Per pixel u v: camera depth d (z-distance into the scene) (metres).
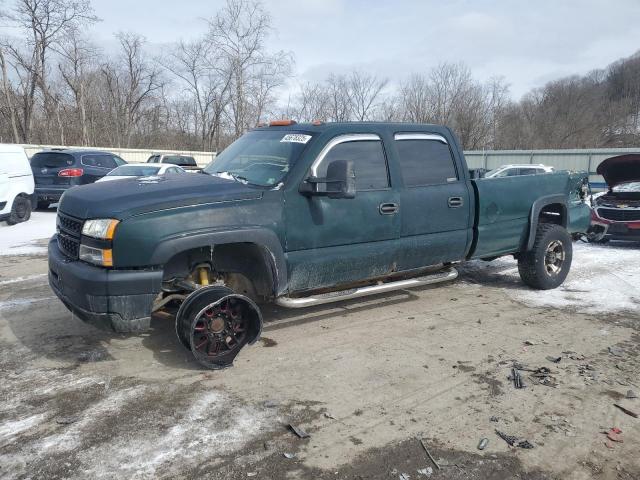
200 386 4.02
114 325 3.97
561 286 7.14
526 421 3.58
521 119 53.81
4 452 3.14
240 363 4.45
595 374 4.30
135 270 3.94
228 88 35.41
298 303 4.77
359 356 4.62
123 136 41.72
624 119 61.44
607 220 10.43
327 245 4.85
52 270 4.49
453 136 5.90
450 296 6.58
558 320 5.68
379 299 6.36
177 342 4.88
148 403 3.74
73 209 4.26
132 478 2.92
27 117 36.00
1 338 4.94
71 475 2.93
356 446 3.26
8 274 7.53
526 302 6.35
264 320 5.54
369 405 3.76
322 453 3.18
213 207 4.18
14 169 12.48
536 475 3.02
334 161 4.52
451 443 3.31
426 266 5.71
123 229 3.87
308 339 5.01
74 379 4.11
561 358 4.62
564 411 3.71
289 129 5.22
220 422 3.51
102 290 3.87
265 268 4.56
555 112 56.97
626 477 3.02
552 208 7.11
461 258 6.01
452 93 43.66
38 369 4.28
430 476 2.98
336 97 34.31
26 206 12.95
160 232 3.95
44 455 3.11
